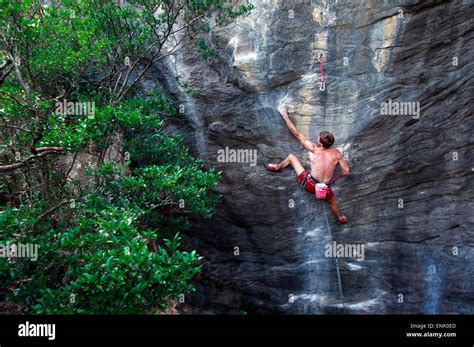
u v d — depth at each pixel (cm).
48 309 362
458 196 602
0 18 408
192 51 704
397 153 622
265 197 690
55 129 479
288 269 696
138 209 497
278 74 655
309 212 673
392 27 608
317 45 639
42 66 582
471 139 589
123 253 375
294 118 655
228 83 687
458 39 584
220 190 708
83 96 619
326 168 608
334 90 638
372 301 639
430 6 586
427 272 617
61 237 418
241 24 662
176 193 521
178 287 386
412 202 627
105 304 371
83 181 675
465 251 595
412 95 612
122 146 593
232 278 735
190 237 753
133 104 587
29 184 635
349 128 638
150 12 590
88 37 554
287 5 645
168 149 610
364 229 648
